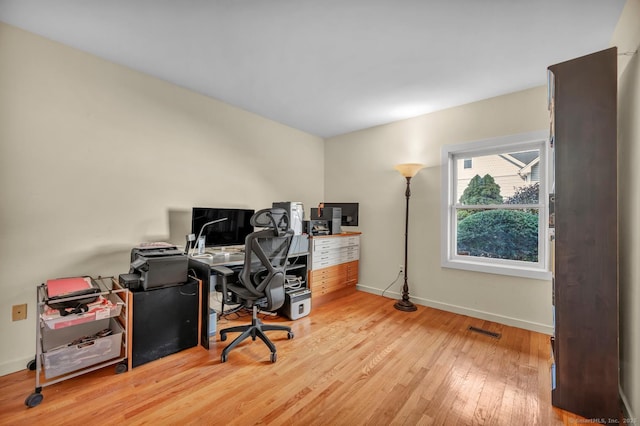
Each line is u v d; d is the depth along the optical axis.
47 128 2.02
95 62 2.24
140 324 1.98
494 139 2.87
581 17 1.70
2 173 1.84
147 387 1.73
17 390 1.68
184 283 2.24
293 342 2.37
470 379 1.86
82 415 1.49
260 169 3.55
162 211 2.65
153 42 2.06
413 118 3.52
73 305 1.72
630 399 1.48
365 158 4.00
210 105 3.02
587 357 1.52
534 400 1.65
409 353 2.19
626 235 1.58
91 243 2.22
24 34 1.92
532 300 2.66
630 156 1.53
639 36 1.42
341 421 1.47
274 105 3.21
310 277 3.23
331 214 3.60
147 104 2.55
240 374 1.89
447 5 1.62
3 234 1.85
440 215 3.26
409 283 3.51
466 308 3.05
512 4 1.60
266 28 1.88
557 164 1.59
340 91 2.83
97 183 2.26
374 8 1.66
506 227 2.95
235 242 3.01
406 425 1.45
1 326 1.84
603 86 1.50
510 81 2.55
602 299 1.50
